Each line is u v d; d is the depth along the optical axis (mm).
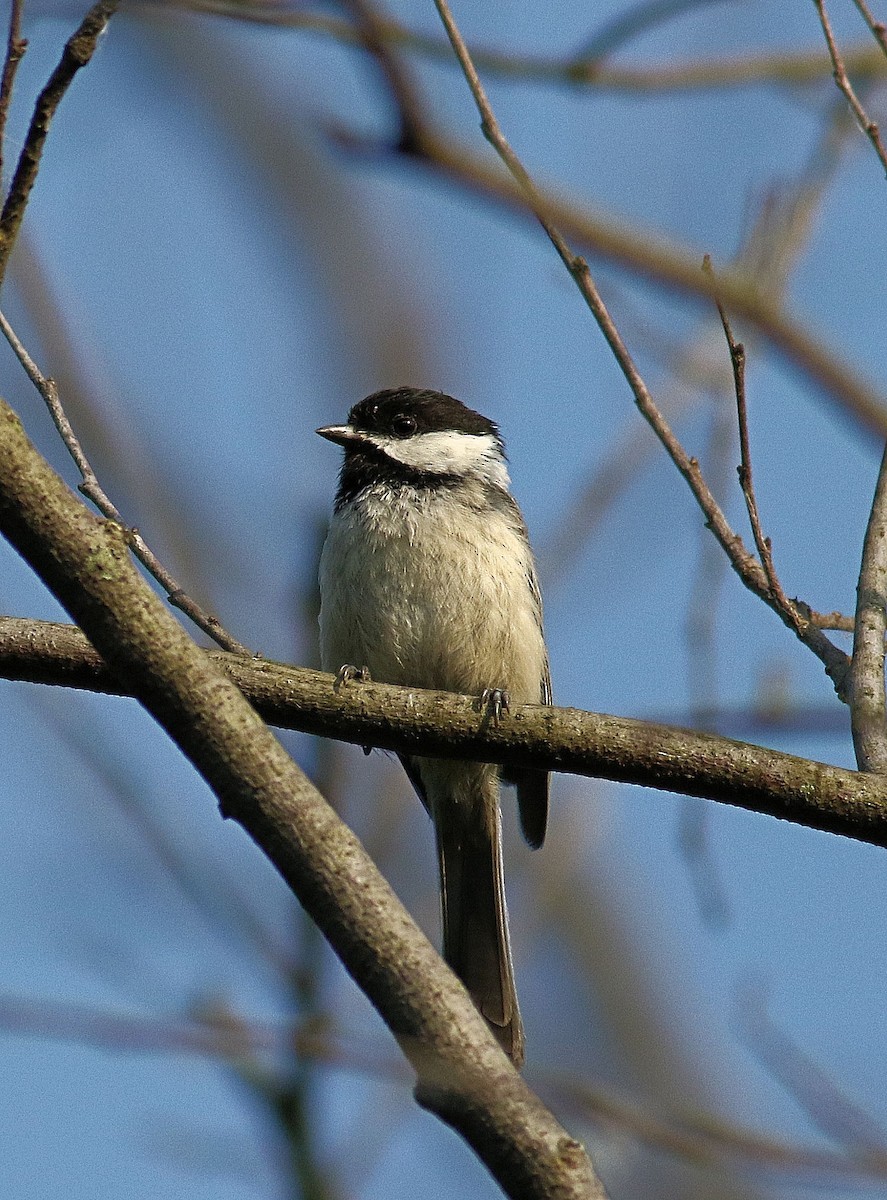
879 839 7199
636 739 7559
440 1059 4699
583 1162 4496
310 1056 8281
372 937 4957
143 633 5473
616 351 7836
